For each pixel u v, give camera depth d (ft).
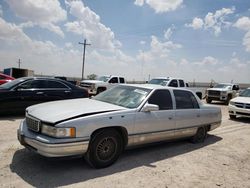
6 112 27.25
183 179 13.51
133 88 18.13
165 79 51.24
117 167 14.44
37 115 13.46
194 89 56.34
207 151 19.19
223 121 35.55
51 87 30.66
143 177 13.33
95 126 13.28
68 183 11.96
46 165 13.94
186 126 19.29
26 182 11.77
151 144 17.20
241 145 21.75
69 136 12.39
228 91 65.46
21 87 28.27
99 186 11.87
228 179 13.97
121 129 14.92
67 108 14.35
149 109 15.74
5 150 16.02
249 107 35.42
